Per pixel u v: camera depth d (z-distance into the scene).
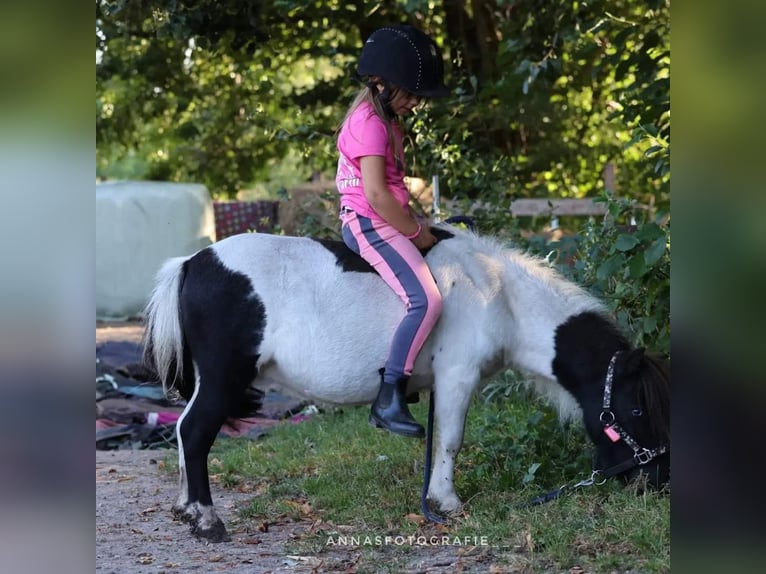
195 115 12.77
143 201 10.74
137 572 3.69
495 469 4.81
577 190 11.73
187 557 3.89
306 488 4.84
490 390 6.12
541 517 4.07
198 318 4.07
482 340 4.25
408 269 4.04
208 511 4.11
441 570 3.63
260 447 5.88
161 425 6.51
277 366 4.13
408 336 4.01
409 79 4.02
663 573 3.41
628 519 3.87
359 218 4.10
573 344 4.28
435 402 4.30
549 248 6.15
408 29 4.11
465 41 9.46
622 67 7.14
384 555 3.86
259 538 4.15
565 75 9.70
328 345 4.07
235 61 9.70
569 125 10.60
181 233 10.80
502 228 6.78
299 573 3.66
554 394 4.45
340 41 9.71
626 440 4.17
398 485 4.74
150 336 4.20
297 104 9.78
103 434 6.35
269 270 4.10
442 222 4.63
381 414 4.02
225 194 14.55
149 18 8.12
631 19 8.19
